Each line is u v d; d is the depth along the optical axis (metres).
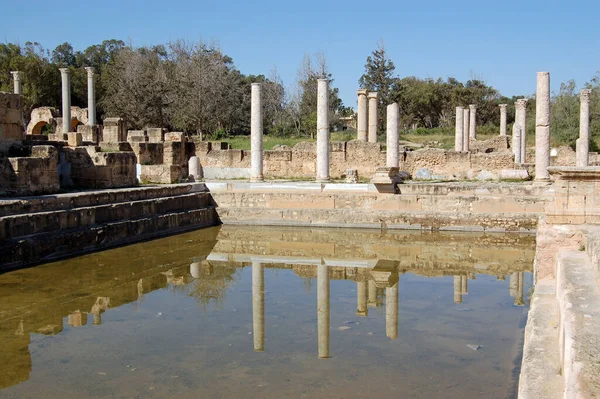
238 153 33.44
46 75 53.66
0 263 13.54
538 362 5.81
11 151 18.78
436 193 21.47
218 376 7.70
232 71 60.50
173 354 8.56
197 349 8.78
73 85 56.59
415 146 40.88
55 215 15.27
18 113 19.61
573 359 4.05
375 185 21.73
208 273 14.36
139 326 9.97
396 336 9.41
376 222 21.03
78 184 20.66
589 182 10.16
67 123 33.06
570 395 3.71
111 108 51.19
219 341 9.16
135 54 55.56
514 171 28.59
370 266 15.29
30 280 12.91
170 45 57.91
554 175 10.38
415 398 6.99
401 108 63.62
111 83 54.03
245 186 23.05
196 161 27.84
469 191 21.14
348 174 26.62
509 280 13.67
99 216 16.88
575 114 46.75
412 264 15.52
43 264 14.38
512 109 66.38
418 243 18.41
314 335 9.48
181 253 16.72
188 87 48.44
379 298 12.05
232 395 7.09
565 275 6.82
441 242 18.56
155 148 30.31
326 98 23.89
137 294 12.23
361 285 13.22
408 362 8.22
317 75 57.03
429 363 8.18
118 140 30.73
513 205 20.22
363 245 18.16
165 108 49.62
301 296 12.15
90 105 34.97
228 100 52.47
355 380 7.55
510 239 18.97
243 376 7.70
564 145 40.34
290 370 7.91
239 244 18.30
